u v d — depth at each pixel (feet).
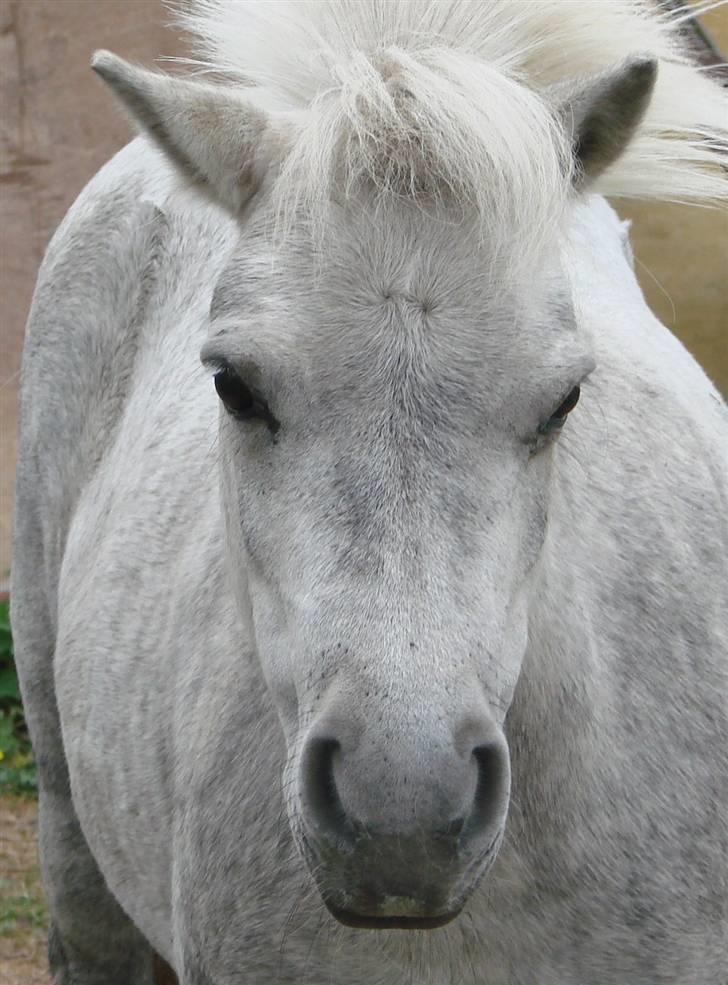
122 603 15.38
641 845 12.12
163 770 14.03
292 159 10.89
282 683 10.81
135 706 14.65
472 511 10.15
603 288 15.08
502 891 11.81
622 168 12.12
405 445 10.18
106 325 18.35
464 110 10.50
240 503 11.17
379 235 10.51
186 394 15.98
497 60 11.93
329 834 9.96
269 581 10.84
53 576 18.93
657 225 24.45
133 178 18.85
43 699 19.12
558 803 11.89
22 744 31.19
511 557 10.41
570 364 10.50
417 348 10.29
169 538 15.01
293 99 12.09
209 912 12.81
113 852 15.53
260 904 12.40
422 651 9.77
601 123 11.47
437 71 10.99
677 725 12.50
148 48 35.91
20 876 25.77
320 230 10.50
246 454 11.01
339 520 10.15
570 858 11.93
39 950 23.32
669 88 12.41
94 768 15.53
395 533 10.02
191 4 14.82
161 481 15.49
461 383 10.25
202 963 13.02
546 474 11.00
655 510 13.07
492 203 10.32
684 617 12.84
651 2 14.05
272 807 12.36
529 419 10.43
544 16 12.23
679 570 12.96
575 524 12.38
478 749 9.86
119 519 16.12
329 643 9.94
